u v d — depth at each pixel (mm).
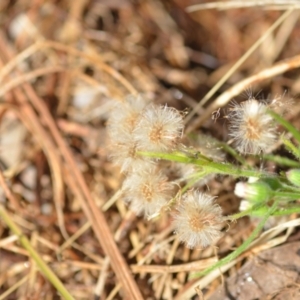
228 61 263
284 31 259
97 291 209
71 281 215
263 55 259
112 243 211
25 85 248
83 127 246
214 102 217
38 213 228
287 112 206
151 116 182
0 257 221
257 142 180
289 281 193
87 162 238
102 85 247
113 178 233
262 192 177
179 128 182
